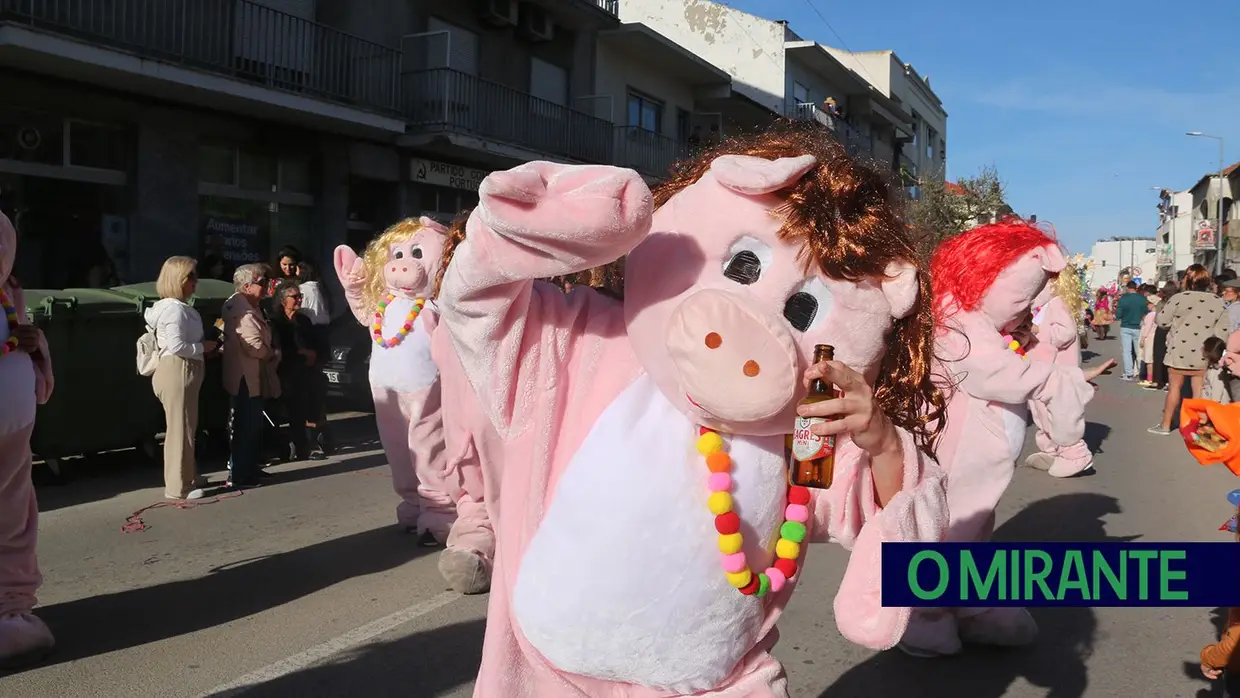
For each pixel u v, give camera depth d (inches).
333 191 600.4
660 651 68.5
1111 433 433.4
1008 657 161.2
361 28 601.6
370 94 599.2
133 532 235.9
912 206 79.2
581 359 73.6
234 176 548.1
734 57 1212.5
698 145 82.4
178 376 265.3
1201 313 415.8
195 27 504.7
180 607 180.4
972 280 142.4
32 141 443.2
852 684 149.0
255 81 506.3
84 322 288.2
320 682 146.2
